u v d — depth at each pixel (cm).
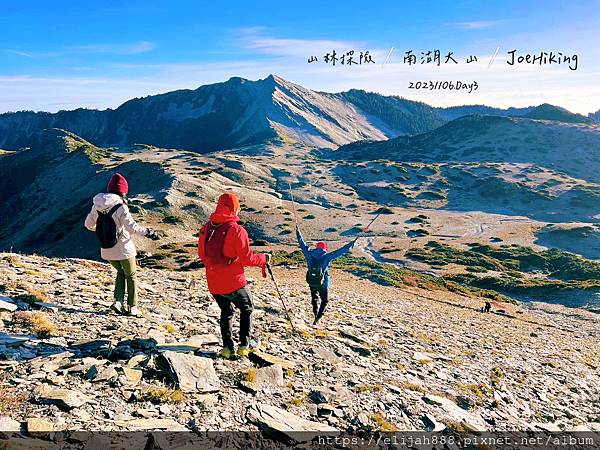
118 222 783
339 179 15762
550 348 1952
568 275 6625
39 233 10325
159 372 596
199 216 9856
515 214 12300
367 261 5891
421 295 3947
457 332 1750
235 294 666
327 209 11519
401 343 1209
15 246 9831
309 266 1032
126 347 663
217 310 1077
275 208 11025
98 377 548
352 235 9225
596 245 8856
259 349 788
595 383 1325
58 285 997
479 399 852
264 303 1309
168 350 679
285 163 18388
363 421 615
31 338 643
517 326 2923
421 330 1560
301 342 911
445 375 959
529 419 833
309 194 13338
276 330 974
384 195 13950
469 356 1247
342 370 791
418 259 7306
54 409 467
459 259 7275
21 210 15312
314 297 1054
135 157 17738
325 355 856
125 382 550
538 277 6688
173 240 7950
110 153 18862
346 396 679
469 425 704
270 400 609
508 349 1586
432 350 1207
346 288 3272
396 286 4175
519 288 5669
